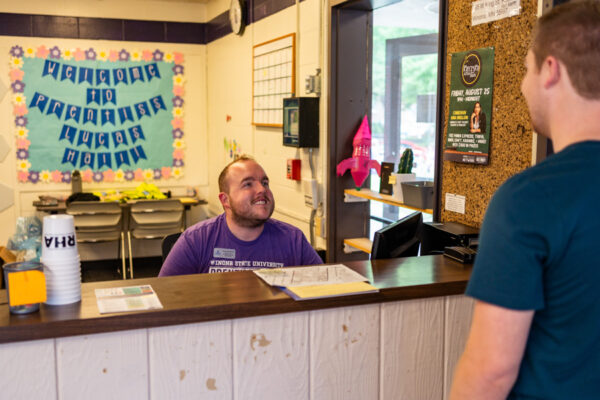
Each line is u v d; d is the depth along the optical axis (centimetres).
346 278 165
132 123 620
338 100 377
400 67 351
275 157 468
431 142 324
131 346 135
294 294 148
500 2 223
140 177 630
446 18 258
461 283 165
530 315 92
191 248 227
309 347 151
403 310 160
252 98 503
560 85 97
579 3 96
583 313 91
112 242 612
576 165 92
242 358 145
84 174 609
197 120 645
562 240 89
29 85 582
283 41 433
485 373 95
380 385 160
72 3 584
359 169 367
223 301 142
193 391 142
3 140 581
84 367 132
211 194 646
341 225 389
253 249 228
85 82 598
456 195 255
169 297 146
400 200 315
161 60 621
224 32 573
